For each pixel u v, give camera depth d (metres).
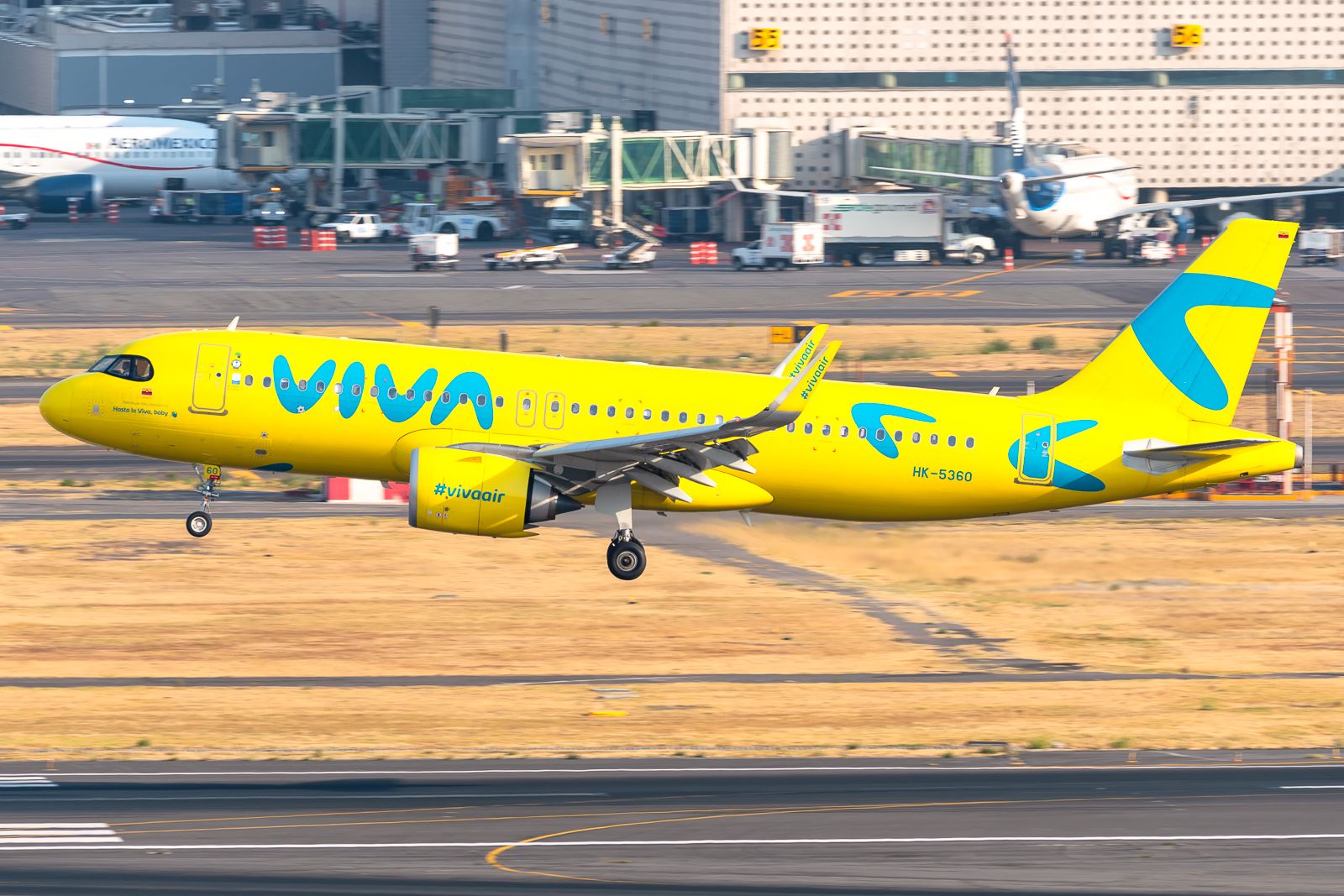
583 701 138.75
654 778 115.88
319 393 170.00
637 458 163.75
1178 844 101.38
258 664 149.00
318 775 115.75
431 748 123.94
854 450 174.25
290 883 92.56
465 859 97.12
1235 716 136.38
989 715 136.12
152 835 101.12
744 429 156.25
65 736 125.31
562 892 91.81
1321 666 155.88
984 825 105.06
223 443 171.62
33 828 102.31
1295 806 109.62
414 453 164.12
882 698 141.38
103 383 171.25
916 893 92.38
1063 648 161.50
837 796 111.44
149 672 145.75
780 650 158.25
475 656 153.25
